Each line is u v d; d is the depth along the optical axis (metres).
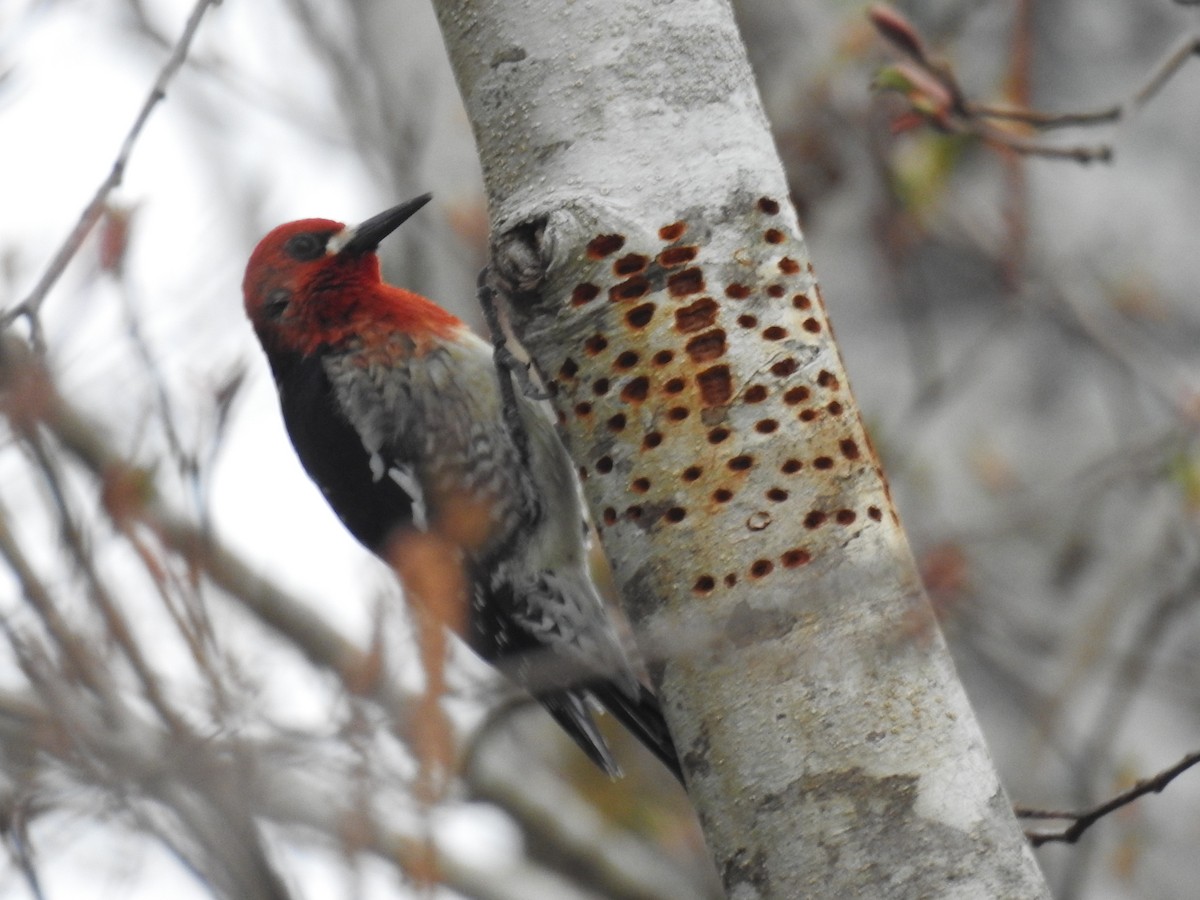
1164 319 13.52
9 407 5.92
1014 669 12.48
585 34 7.07
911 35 9.17
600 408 6.92
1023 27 10.60
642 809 13.69
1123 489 12.88
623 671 9.85
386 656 5.46
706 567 6.66
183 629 5.60
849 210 12.62
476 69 7.23
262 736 5.40
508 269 7.02
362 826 5.27
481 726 9.78
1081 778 11.43
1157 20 14.63
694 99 7.04
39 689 5.58
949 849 6.23
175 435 5.89
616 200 6.94
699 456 6.76
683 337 6.86
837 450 6.79
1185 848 12.33
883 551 6.67
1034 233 13.53
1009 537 12.46
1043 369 13.50
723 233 6.94
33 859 5.51
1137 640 11.62
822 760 6.35
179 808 5.42
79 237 6.46
